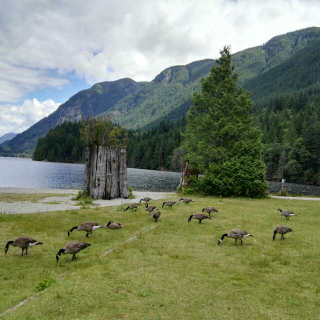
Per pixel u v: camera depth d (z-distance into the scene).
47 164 153.88
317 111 130.62
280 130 129.88
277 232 15.93
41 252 13.40
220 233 17.25
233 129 40.44
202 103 44.59
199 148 41.97
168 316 7.67
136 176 96.50
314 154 100.75
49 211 25.23
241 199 35.75
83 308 7.92
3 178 70.75
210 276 10.57
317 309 8.37
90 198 36.31
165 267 11.34
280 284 10.05
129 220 20.70
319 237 16.69
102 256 12.69
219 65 45.44
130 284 9.57
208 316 7.75
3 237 15.91
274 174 112.81
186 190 41.91
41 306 7.96
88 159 37.78
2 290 9.11
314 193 64.94
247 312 8.05
